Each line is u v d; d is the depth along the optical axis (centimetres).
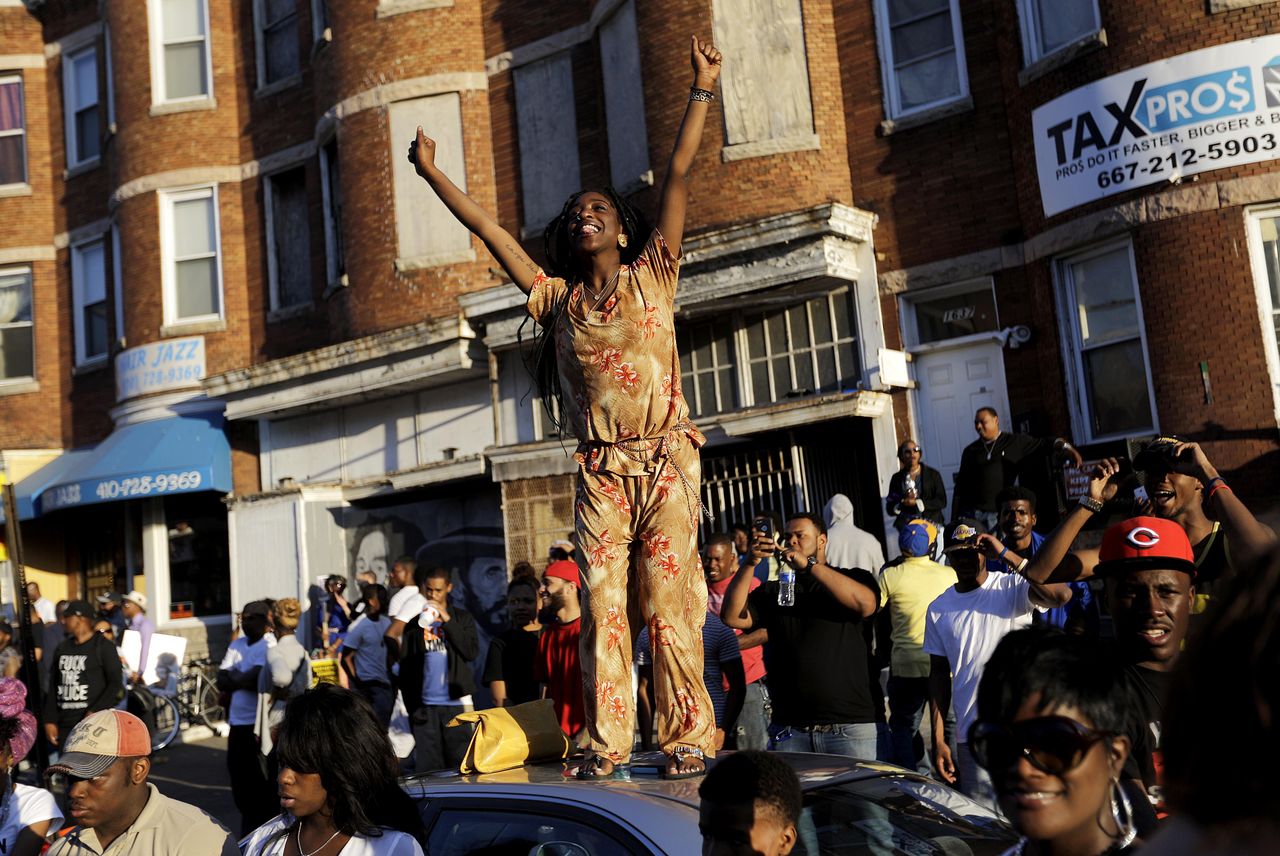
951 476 1299
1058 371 1210
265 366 1788
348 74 1769
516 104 1689
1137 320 1158
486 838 410
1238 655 136
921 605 709
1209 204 1096
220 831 404
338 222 1867
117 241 2119
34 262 2241
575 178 1627
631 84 1530
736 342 1419
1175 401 1109
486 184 1703
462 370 1608
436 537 1695
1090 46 1161
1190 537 480
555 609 722
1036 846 228
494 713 482
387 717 1039
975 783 562
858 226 1323
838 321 1358
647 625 437
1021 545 651
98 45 2195
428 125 1727
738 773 318
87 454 2103
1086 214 1175
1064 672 216
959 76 1318
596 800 394
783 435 1345
